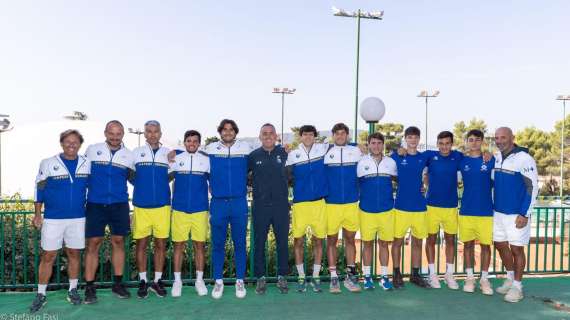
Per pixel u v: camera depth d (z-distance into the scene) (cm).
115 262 496
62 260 580
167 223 496
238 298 500
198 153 500
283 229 516
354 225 527
